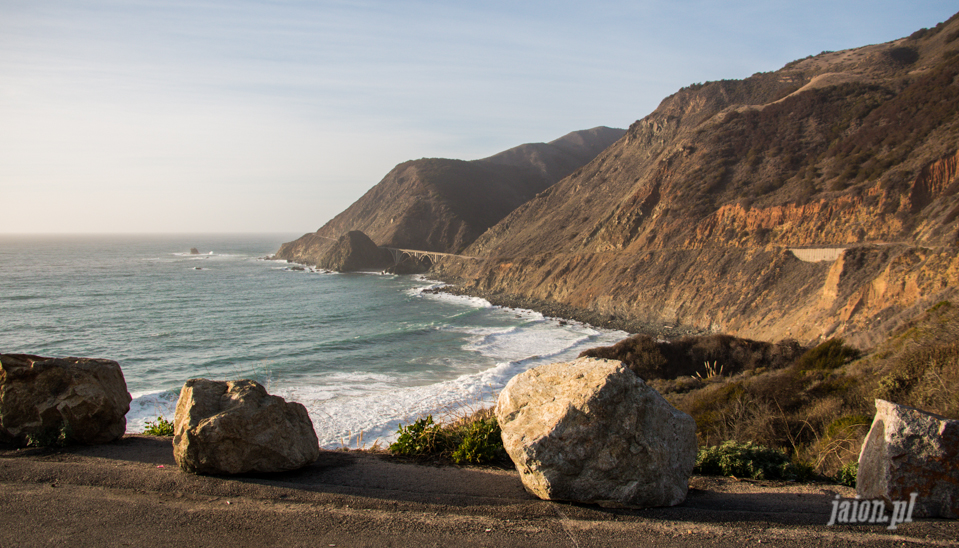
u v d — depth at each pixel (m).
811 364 18.47
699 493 6.11
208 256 194.38
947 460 5.23
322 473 6.63
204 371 37.19
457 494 5.90
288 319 61.84
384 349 44.41
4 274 116.75
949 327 13.93
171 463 6.88
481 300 79.50
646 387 5.71
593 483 5.46
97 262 159.12
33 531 4.96
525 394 6.07
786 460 7.12
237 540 4.78
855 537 4.82
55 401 7.64
